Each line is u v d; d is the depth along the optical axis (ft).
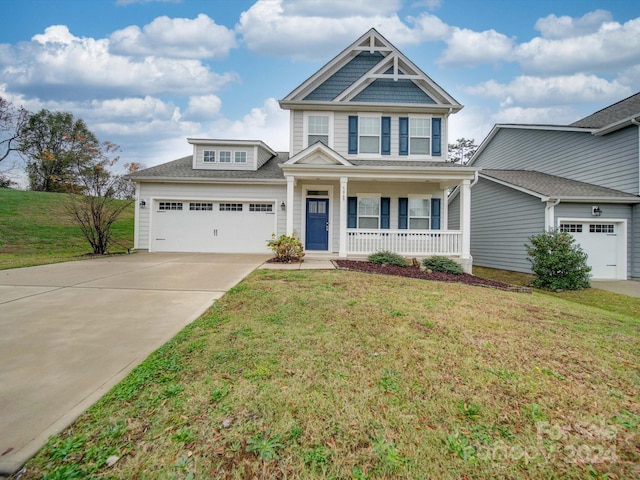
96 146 43.88
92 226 46.85
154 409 8.35
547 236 35.55
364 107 39.65
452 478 6.68
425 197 41.86
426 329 14.55
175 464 6.67
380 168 34.65
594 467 7.15
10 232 48.83
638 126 36.81
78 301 17.94
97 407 8.39
